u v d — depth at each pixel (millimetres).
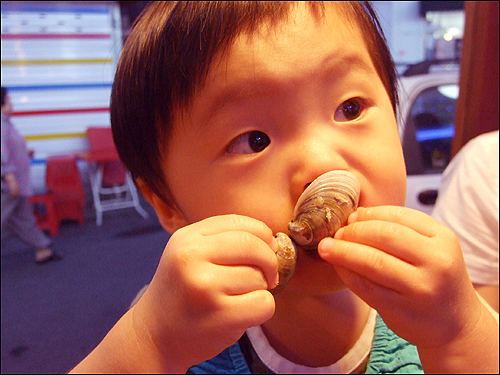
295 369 215
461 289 158
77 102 1740
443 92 848
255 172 165
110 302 870
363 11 207
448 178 417
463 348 163
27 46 1635
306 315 219
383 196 175
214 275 141
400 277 149
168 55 180
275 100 159
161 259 155
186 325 143
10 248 1296
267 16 167
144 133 202
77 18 1652
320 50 163
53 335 753
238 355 227
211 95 166
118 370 158
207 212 179
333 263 157
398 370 219
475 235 339
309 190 156
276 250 154
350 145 167
